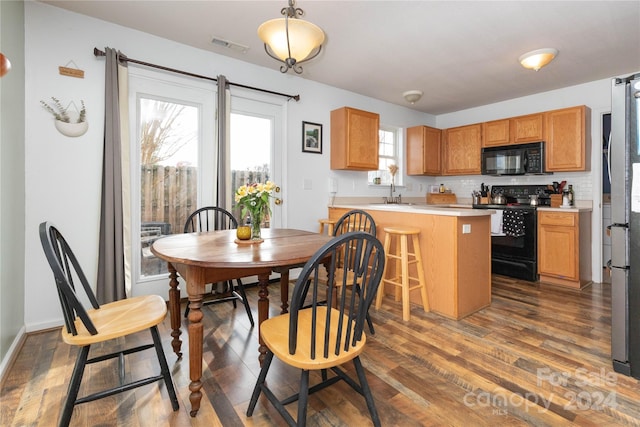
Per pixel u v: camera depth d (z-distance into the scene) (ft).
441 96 13.96
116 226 8.02
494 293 10.37
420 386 5.30
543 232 11.62
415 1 7.09
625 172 5.55
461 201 16.70
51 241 4.11
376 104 14.56
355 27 8.20
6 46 6.06
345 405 4.85
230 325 7.78
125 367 5.85
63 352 6.40
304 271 3.52
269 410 4.75
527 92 13.37
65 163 7.64
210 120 9.91
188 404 4.85
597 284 11.50
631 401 4.91
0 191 5.76
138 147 8.76
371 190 14.58
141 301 5.29
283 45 5.96
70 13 7.66
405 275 8.09
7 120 6.10
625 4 7.14
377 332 7.38
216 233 7.43
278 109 11.47
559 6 7.25
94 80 7.97
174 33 8.73
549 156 12.39
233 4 7.38
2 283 5.80
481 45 9.17
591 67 10.68
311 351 3.69
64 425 4.00
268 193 6.60
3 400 4.88
